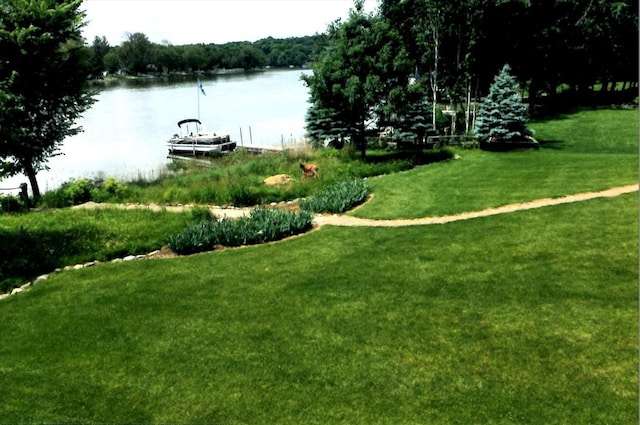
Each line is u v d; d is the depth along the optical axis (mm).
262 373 7086
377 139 29484
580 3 39156
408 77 24234
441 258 10586
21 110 19688
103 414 6449
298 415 6215
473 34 32312
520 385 6379
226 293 9750
